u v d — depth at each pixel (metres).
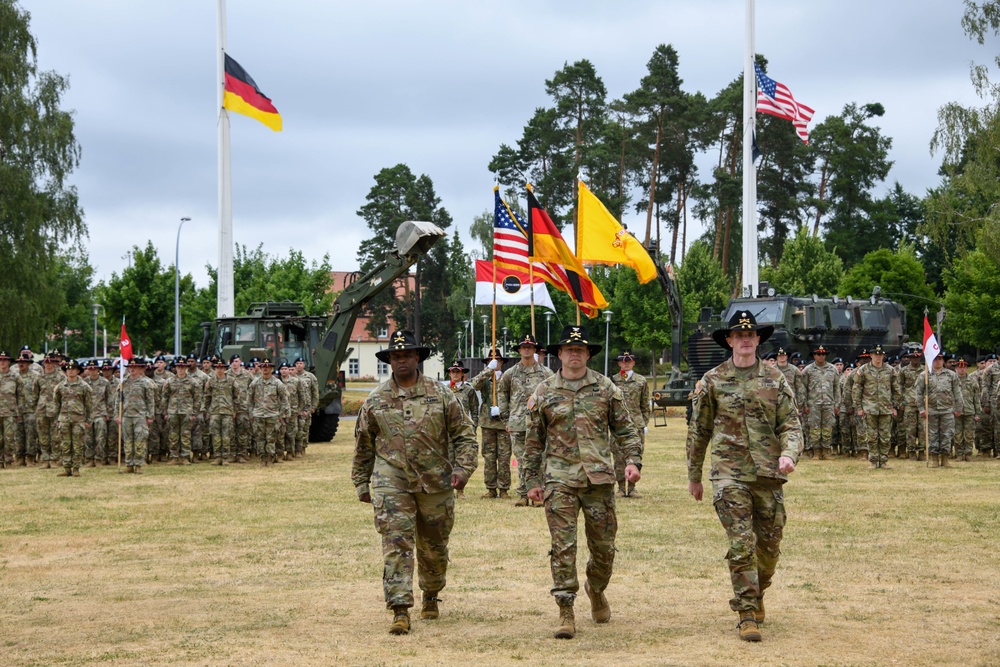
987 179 39.88
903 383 22.58
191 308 64.56
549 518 7.90
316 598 9.26
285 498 16.53
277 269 70.12
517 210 70.25
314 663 7.07
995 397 23.22
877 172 83.06
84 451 21.05
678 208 75.31
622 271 64.12
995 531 12.51
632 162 70.62
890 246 84.62
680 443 26.72
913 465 21.31
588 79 70.06
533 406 8.11
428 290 80.94
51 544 12.31
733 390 7.88
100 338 86.88
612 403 8.05
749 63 36.75
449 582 9.88
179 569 10.72
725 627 7.99
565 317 64.69
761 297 30.16
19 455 23.06
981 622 8.12
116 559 11.33
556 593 7.77
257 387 22.72
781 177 76.38
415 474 8.11
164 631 8.06
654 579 9.88
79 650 7.52
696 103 71.50
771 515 7.89
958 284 61.94
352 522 13.86
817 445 22.84
